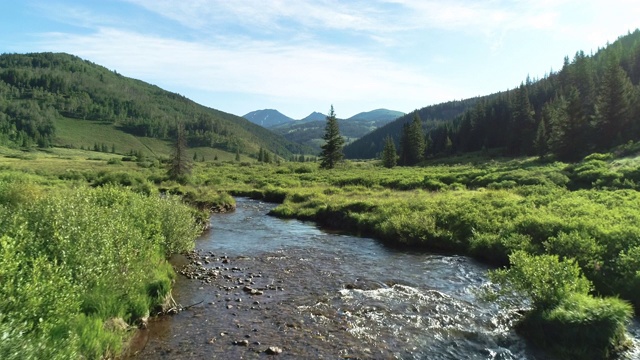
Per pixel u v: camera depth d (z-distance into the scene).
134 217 15.34
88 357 7.50
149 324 10.10
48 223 10.12
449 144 120.62
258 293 12.76
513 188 33.81
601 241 15.34
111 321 8.91
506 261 16.95
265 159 161.62
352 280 14.46
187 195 37.06
